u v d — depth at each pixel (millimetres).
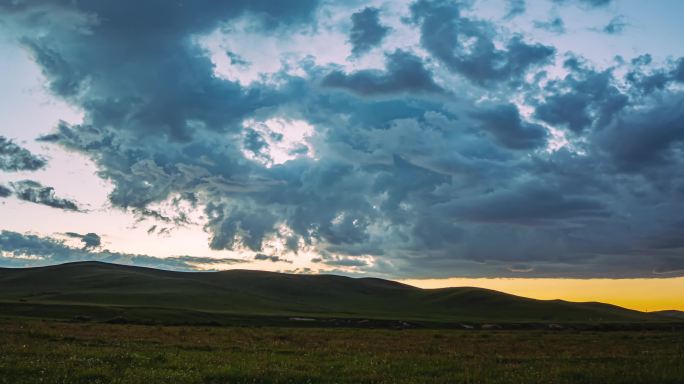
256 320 119312
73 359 22328
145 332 49406
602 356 29969
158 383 17562
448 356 29672
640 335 61938
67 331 45500
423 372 21719
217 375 19141
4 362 20906
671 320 199875
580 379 19672
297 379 19000
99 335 41531
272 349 32344
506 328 128250
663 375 20266
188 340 39562
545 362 26016
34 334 37469
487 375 20656
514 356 30266
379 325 124625
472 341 47844
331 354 29750
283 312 165125
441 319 176750
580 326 126812
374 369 22031
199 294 198000
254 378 18859
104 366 20766
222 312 136125
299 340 43531
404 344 41656
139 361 22844
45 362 21141
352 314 183125
